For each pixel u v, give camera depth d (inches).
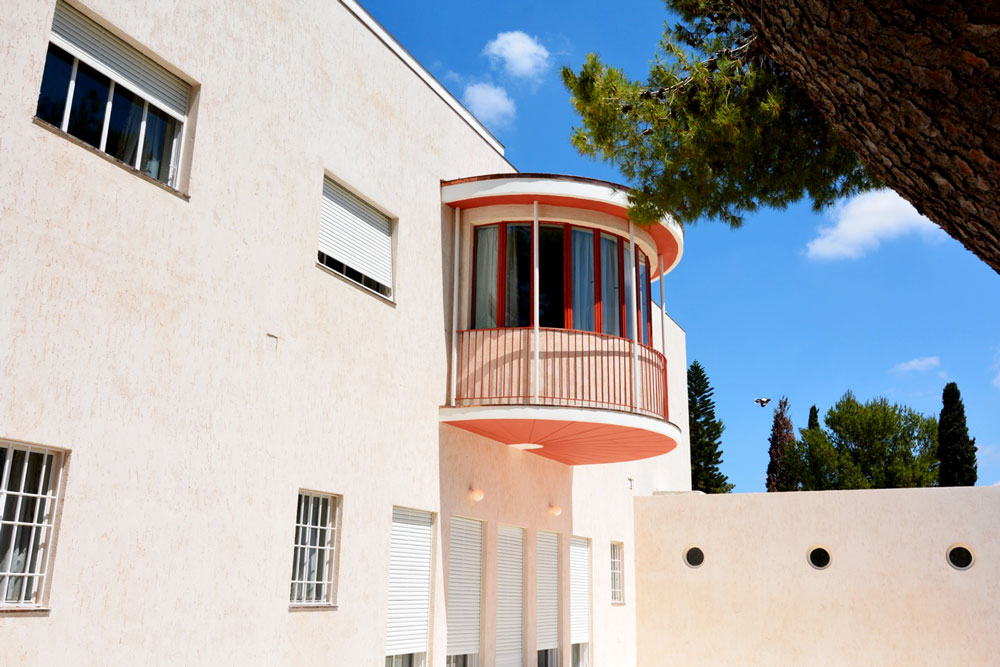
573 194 413.4
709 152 240.7
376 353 354.6
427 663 367.2
